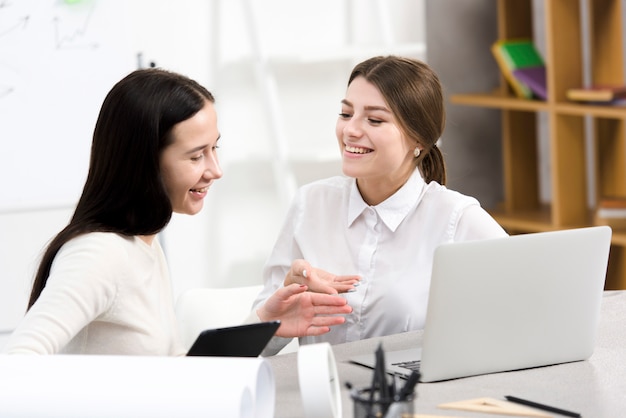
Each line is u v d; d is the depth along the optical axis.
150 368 1.85
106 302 2.22
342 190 3.07
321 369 1.87
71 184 4.45
